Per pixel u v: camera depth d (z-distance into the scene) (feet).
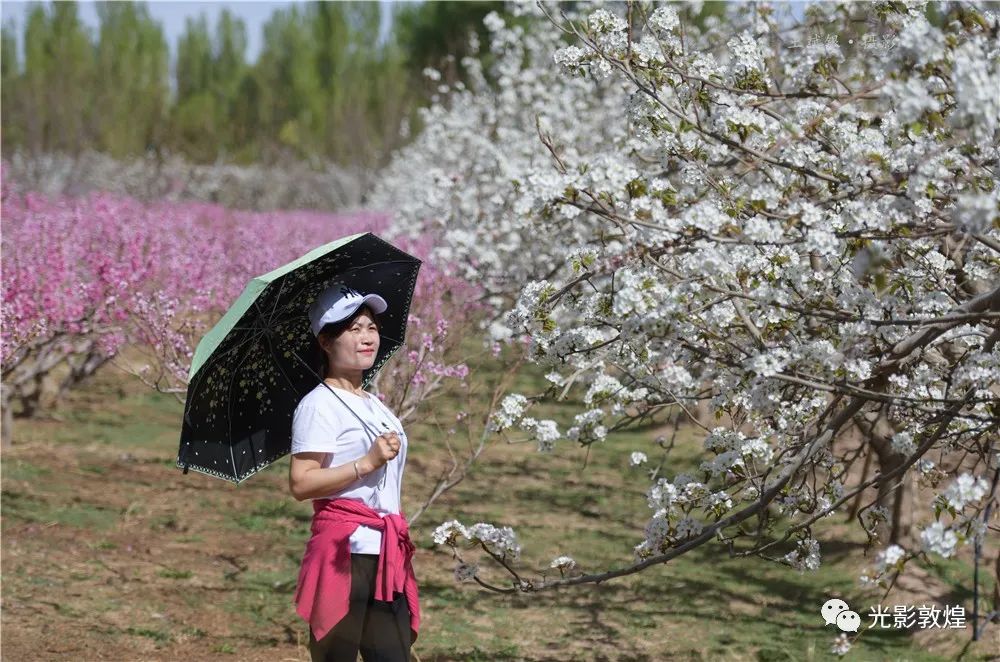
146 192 194.49
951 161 16.58
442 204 52.47
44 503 41.96
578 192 17.38
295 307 18.98
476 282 48.65
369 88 296.51
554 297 19.48
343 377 18.47
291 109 304.30
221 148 288.71
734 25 26.96
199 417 18.22
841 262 18.16
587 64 22.36
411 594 18.35
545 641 30.01
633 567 20.86
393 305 20.40
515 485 50.34
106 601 30.96
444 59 67.05
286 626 29.91
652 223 17.08
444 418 57.06
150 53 306.76
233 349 18.25
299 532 40.91
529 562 38.27
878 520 23.39
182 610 30.73
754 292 17.80
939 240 20.83
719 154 20.63
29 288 41.34
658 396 22.90
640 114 21.79
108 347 41.45
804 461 19.83
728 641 30.32
